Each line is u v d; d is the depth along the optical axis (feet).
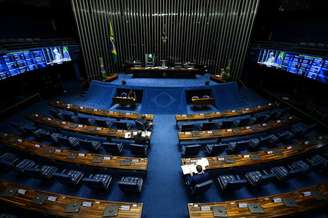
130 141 32.42
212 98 44.27
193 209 16.48
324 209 19.11
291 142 31.40
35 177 23.54
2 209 19.65
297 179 24.18
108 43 59.88
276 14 51.67
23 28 47.96
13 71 38.88
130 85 47.85
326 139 26.53
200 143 31.81
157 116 41.50
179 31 60.70
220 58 61.41
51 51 47.96
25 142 26.45
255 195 22.08
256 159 23.22
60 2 53.52
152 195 21.97
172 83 50.44
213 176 24.73
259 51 51.75
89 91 50.21
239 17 55.11
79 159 23.35
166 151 29.71
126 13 58.03
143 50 63.05
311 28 44.27
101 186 21.16
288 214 16.15
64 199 17.30
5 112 39.83
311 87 45.39
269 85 55.47
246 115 41.52
